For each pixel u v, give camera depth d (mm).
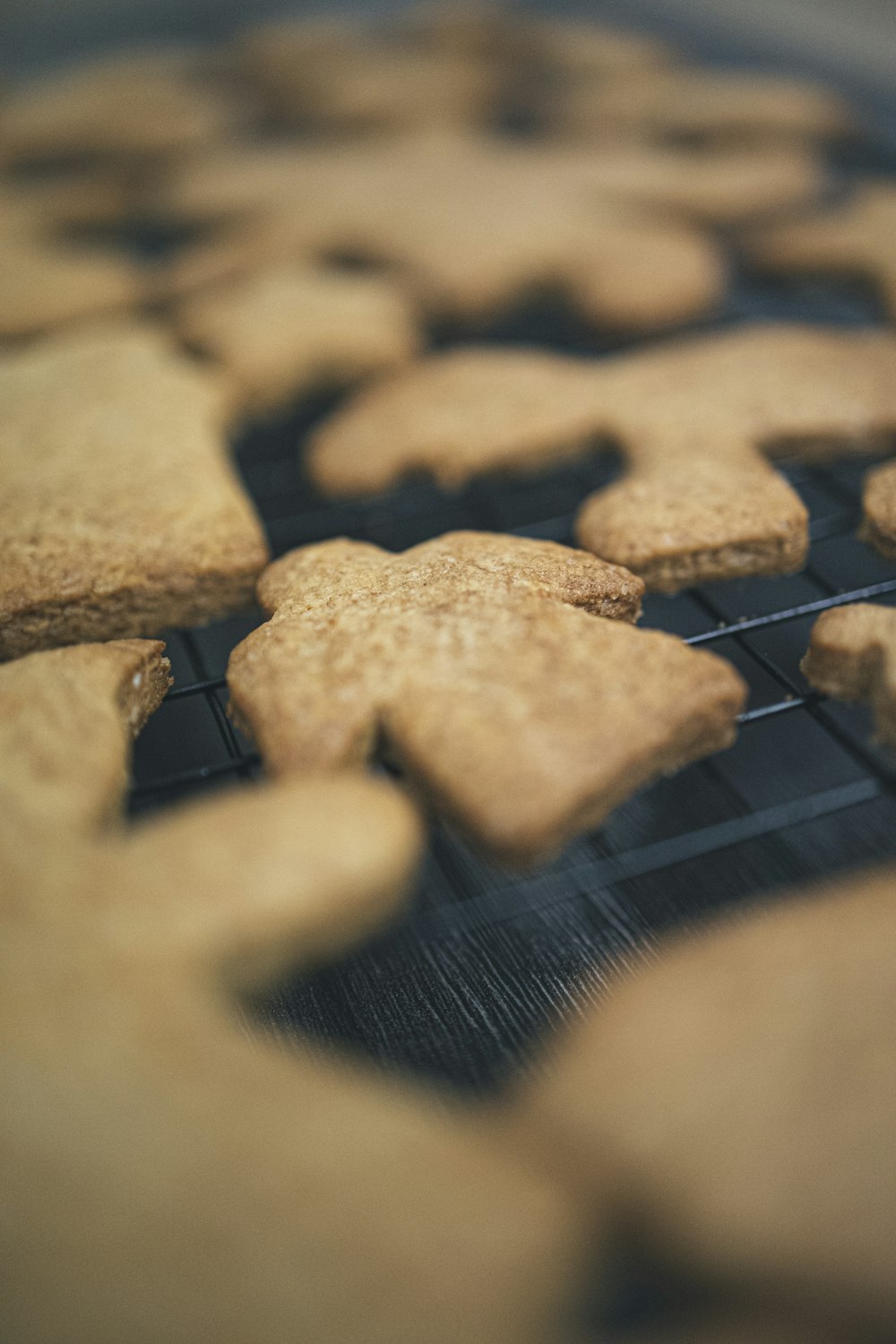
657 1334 133
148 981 142
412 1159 133
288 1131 134
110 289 264
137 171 348
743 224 282
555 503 231
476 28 429
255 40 448
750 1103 135
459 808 156
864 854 184
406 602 175
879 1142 132
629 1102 135
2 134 359
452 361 234
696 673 163
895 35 409
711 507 190
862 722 183
